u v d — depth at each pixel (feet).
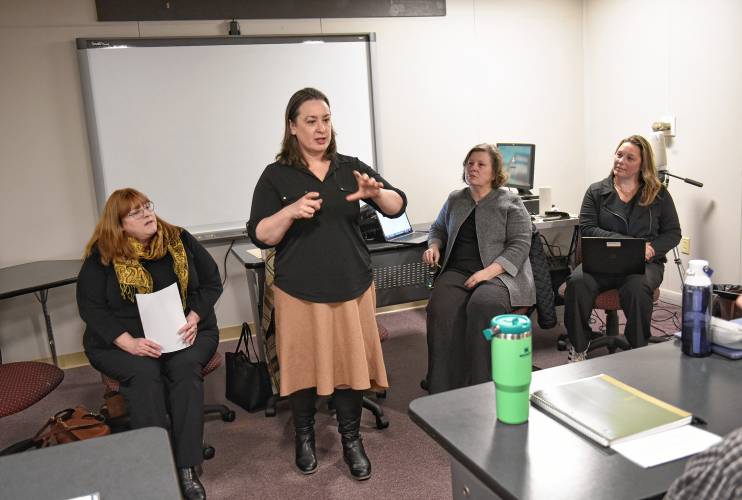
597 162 15.65
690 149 13.03
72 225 12.48
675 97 13.20
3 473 3.98
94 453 4.18
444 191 14.97
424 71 14.33
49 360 12.57
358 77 13.79
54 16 11.85
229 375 10.08
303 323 7.34
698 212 13.05
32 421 10.06
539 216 12.55
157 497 3.67
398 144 14.40
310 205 6.57
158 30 12.45
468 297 9.34
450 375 9.22
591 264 9.93
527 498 3.25
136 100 12.43
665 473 3.43
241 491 7.63
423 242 11.03
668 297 13.98
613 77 14.78
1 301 12.19
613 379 4.53
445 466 7.91
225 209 13.34
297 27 13.30
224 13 12.71
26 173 12.09
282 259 7.25
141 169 12.68
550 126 15.60
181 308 7.96
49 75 11.97
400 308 14.89
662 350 5.10
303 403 7.80
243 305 13.71
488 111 14.99
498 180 9.72
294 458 8.34
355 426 7.88
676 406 4.11
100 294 7.85
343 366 7.51
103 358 7.75
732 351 4.88
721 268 12.70
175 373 7.71
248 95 13.10
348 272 7.22
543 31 15.12
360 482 7.64
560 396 4.25
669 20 13.10
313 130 6.93
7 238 12.14
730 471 2.39
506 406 4.00
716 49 12.17
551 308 9.81
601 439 3.71
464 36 14.51
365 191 6.91
